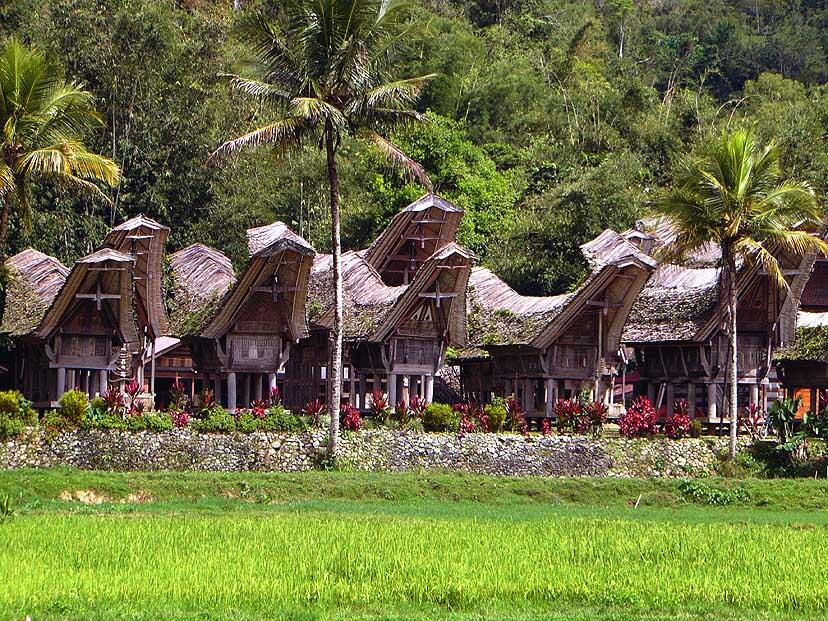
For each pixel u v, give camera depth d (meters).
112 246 98.19
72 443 81.19
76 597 45.44
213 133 137.75
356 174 154.00
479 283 113.94
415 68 185.62
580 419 94.69
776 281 103.75
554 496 81.88
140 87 133.00
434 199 114.56
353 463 86.38
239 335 99.69
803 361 107.25
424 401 100.69
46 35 129.12
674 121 194.25
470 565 52.50
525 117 193.12
